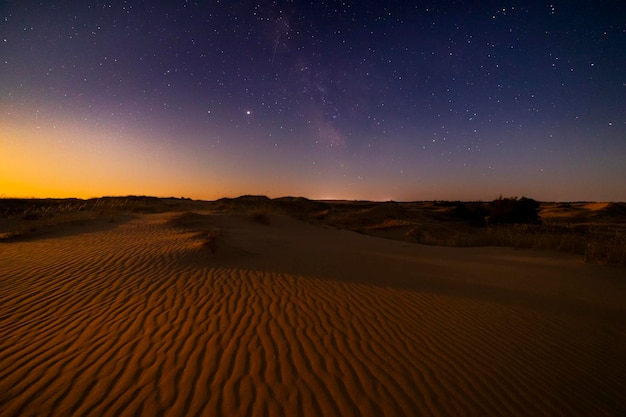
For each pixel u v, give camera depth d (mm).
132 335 4625
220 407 3186
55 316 5277
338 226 28844
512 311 6023
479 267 10055
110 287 6734
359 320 5332
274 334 4734
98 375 3656
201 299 6086
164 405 3199
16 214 25672
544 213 50594
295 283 7207
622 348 4723
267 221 19547
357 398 3377
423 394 3473
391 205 41250
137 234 13852
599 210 48375
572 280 8508
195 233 13391
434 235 23156
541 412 3277
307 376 3729
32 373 3682
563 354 4473
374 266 9367
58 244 11523
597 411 3332
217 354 4141
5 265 8531
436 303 6273
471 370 3957
